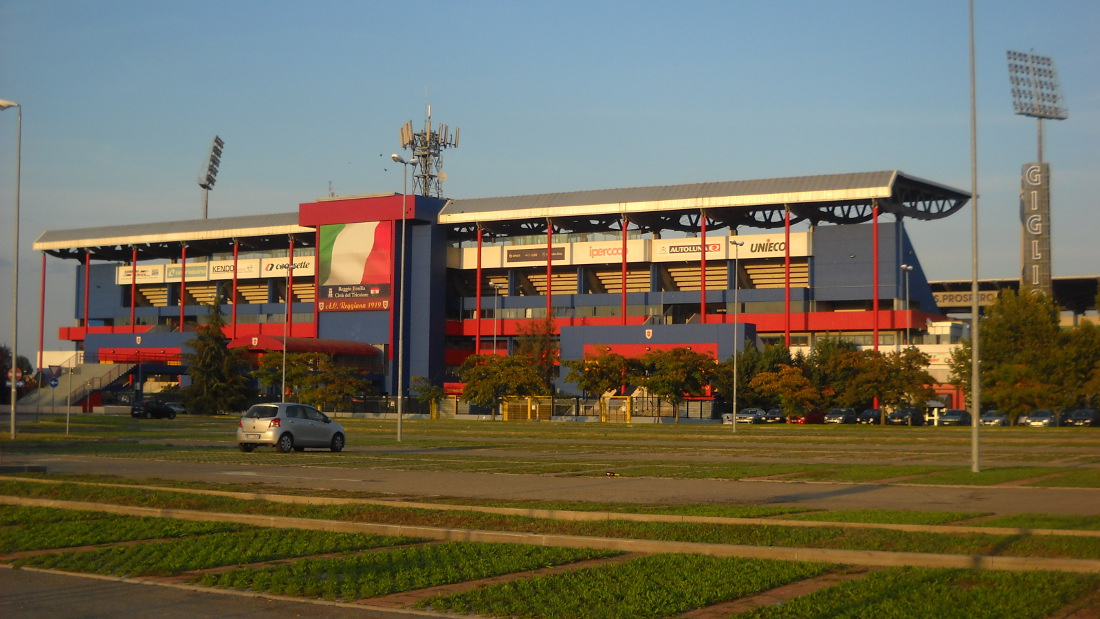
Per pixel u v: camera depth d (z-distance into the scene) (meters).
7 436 49.19
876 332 93.38
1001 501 20.81
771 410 84.69
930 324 98.38
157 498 20.38
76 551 14.88
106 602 11.66
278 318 120.75
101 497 20.69
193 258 130.25
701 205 98.56
